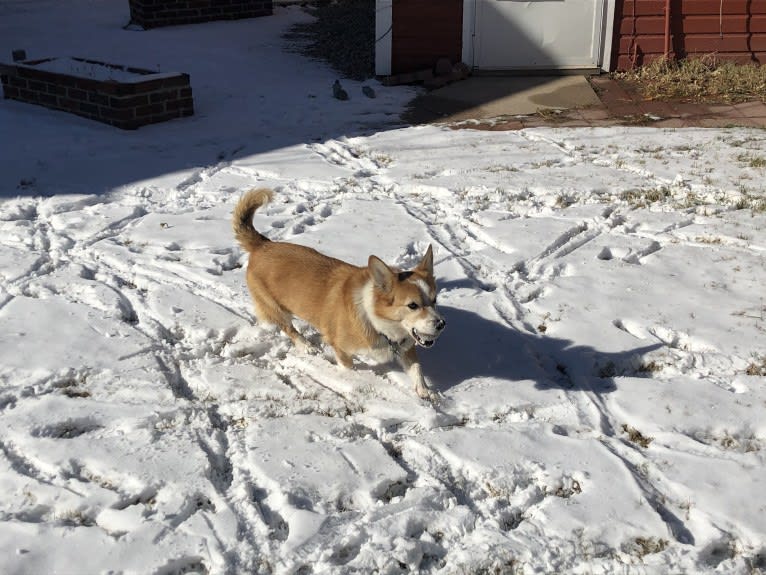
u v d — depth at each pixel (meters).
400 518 1.58
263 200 2.21
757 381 2.03
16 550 1.49
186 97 4.57
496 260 2.76
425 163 3.77
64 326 2.31
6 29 7.16
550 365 2.16
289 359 2.19
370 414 1.95
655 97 4.82
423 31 5.27
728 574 1.45
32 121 4.48
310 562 1.49
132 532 1.54
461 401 1.98
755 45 5.29
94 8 8.24
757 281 2.54
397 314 1.85
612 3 5.15
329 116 4.64
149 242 2.94
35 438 1.82
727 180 3.39
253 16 7.67
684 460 1.75
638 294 2.49
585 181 3.45
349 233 2.98
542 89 5.06
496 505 1.65
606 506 1.62
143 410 1.93
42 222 3.15
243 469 1.74
